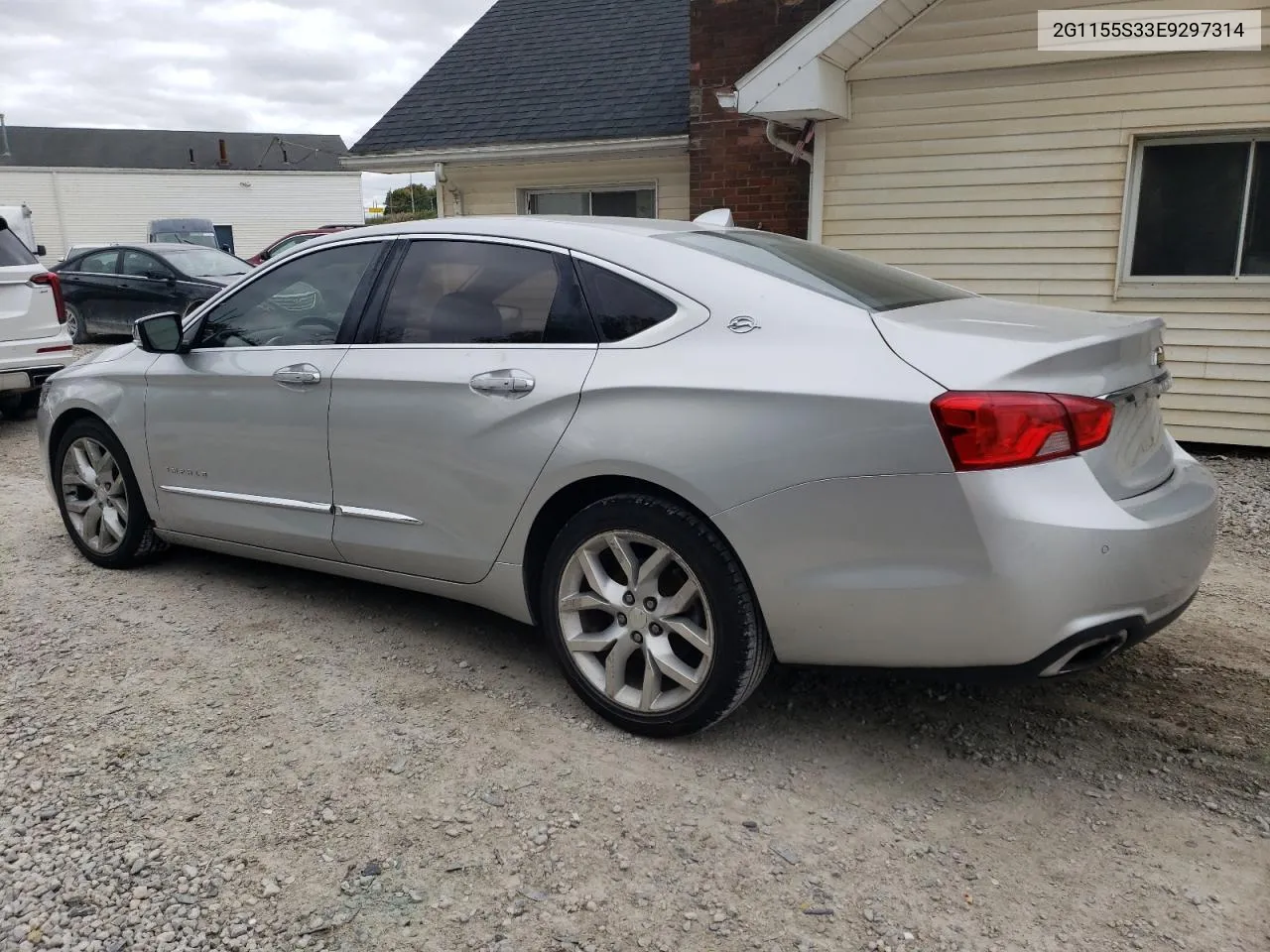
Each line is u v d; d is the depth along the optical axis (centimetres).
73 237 4234
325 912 234
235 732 316
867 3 723
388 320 364
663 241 324
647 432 291
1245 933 226
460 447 334
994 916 232
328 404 368
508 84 1241
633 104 1126
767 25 972
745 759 302
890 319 280
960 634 257
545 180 1151
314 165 5094
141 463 442
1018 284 795
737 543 279
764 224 1009
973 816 272
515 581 334
